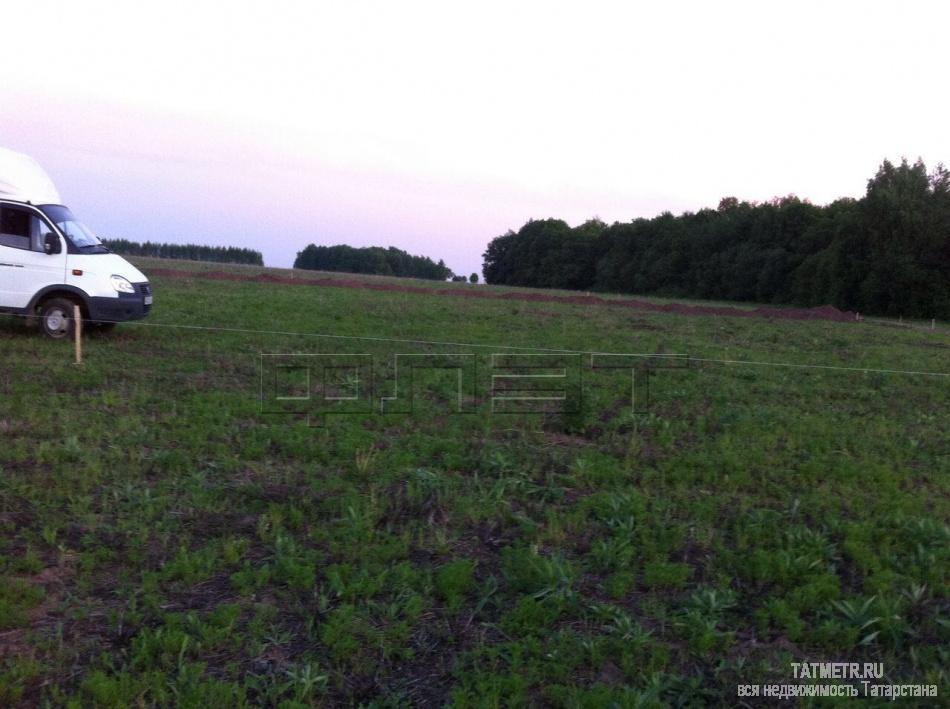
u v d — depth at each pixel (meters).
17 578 4.48
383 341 14.25
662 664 3.93
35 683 3.60
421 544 5.18
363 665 3.84
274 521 5.36
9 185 11.93
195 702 3.46
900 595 4.66
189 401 8.67
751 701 3.70
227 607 4.17
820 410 10.12
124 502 5.57
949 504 6.43
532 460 7.17
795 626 4.30
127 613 4.13
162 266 43.38
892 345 19.77
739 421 9.01
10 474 6.01
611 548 5.12
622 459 7.46
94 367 10.10
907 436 8.89
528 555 4.96
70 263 11.87
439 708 3.57
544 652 3.98
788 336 20.62
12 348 11.11
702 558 5.16
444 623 4.25
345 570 4.67
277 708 3.51
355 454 6.95
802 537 5.45
